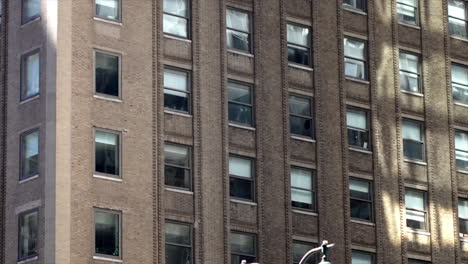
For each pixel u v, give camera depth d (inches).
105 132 3366.1
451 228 3924.7
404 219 3833.7
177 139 3479.3
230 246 3513.8
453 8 4084.6
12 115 3403.1
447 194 3939.5
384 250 3774.6
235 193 3553.2
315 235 3659.0
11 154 3385.8
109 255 3316.9
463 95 4045.3
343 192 3727.9
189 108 3518.7
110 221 3336.6
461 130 4015.8
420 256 3846.0
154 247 3390.7
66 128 3309.5
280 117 3659.0
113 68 3408.0
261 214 3575.3
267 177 3604.8
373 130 3821.4
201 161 3506.4
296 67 3718.0
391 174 3833.7
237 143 3572.8
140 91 3435.0
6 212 3368.6
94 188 3321.9
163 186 3435.0
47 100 3329.2
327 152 3722.9
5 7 3476.9
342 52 3809.1
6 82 3432.6
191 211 3472.0
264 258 3555.6
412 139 3907.5
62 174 3284.9
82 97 3346.5
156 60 3474.4
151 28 3484.3
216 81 3567.9
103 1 3425.2
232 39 3619.6
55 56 3334.2
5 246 3353.8
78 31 3371.1
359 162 3777.1
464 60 4065.0
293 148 3666.3
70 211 3280.0
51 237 3257.9
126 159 3383.4
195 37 3553.2
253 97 3627.0
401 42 3939.5
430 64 3986.2
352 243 3718.0
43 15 3383.4
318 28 3774.6
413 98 3929.6
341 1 3838.6
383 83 3873.0
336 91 3774.6
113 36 3417.8
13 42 3437.5
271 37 3683.6
